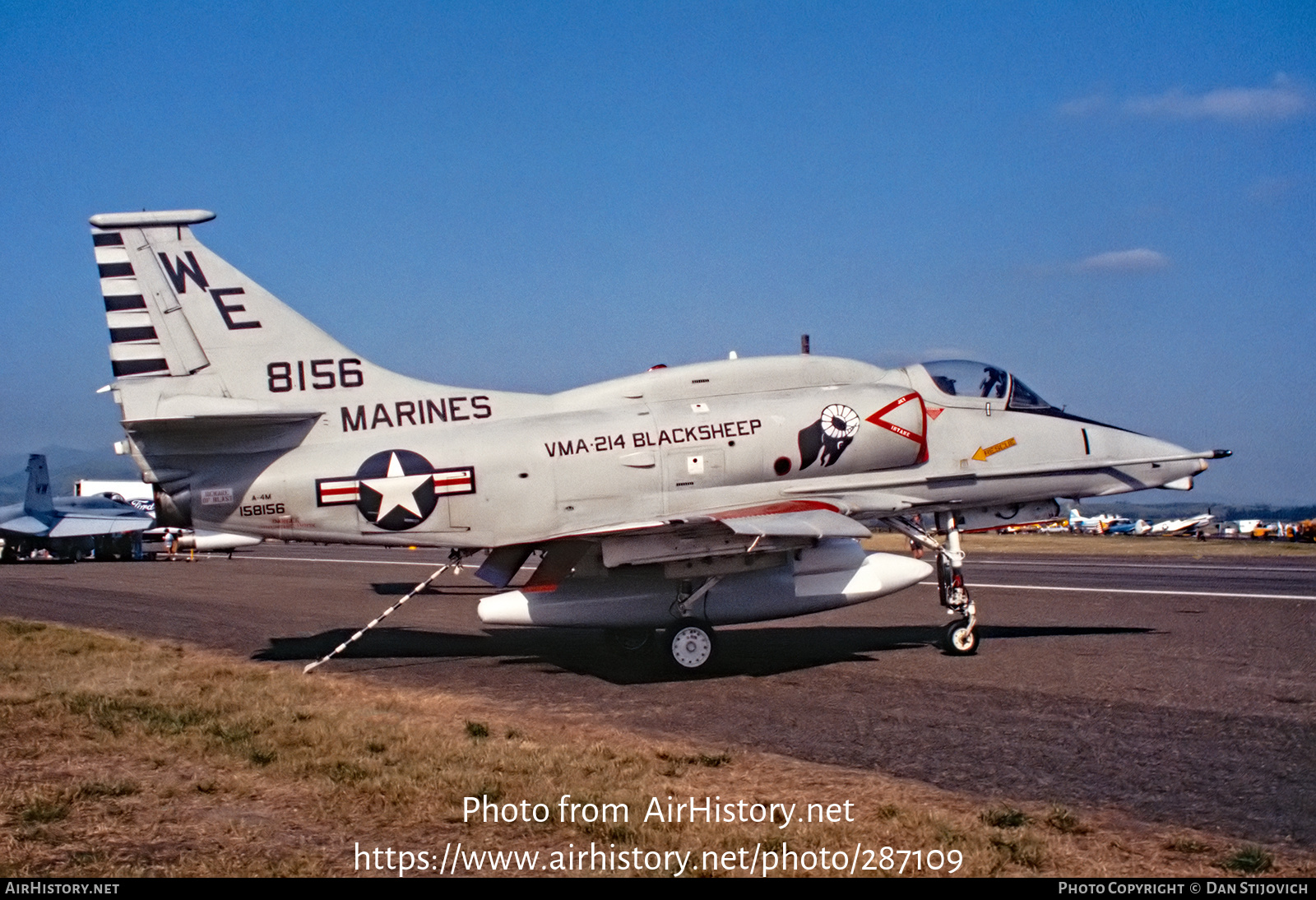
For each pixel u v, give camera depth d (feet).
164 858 17.53
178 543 154.20
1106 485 45.09
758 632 49.16
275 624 54.85
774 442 40.75
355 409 40.04
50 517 134.31
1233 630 48.52
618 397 41.65
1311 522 172.24
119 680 35.12
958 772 23.44
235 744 25.21
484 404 40.96
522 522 39.29
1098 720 28.94
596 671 38.32
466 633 50.98
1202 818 20.01
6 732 26.63
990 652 41.91
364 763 23.20
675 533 38.01
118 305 38.63
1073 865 17.30
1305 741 26.32
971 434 43.86
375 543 39.50
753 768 23.65
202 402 38.60
